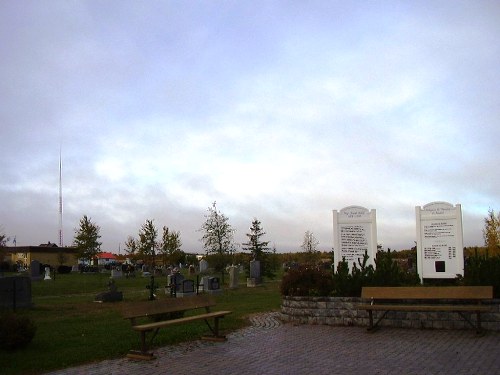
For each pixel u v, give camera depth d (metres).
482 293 11.51
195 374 8.12
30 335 10.34
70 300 23.41
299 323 13.64
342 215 16.88
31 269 39.88
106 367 8.74
